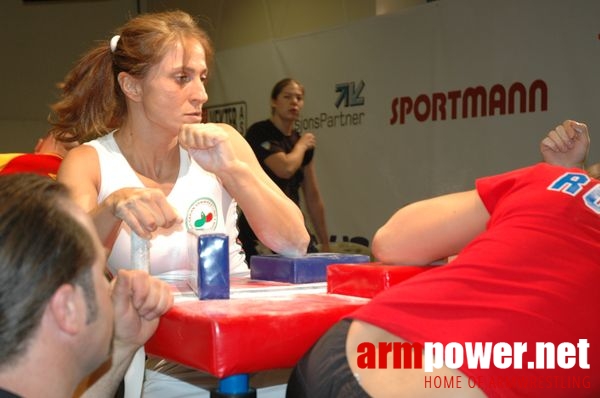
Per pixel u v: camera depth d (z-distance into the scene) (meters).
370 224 4.46
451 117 3.99
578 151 1.43
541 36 3.58
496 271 1.05
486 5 3.80
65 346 0.81
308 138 4.20
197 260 1.34
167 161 1.76
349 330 1.09
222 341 1.08
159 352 1.23
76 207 0.84
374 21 4.41
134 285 1.14
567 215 1.09
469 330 1.00
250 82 5.34
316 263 1.55
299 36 4.92
